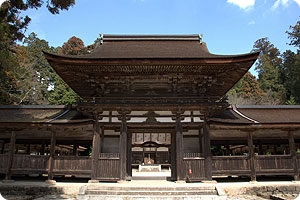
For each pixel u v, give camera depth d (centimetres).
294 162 1672
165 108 1666
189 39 2231
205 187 1411
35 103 5038
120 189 1399
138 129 1770
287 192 1534
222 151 3409
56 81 5138
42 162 1614
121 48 2067
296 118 1808
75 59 1522
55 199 1311
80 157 1625
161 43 2206
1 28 1405
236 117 1817
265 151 3097
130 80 1756
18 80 4403
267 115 1886
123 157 1603
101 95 1752
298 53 5653
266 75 6694
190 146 1823
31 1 1580
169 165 3900
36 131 1888
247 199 1363
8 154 1633
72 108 1981
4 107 1978
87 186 1423
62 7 1656
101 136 1827
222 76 1792
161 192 1342
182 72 1708
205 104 1620
